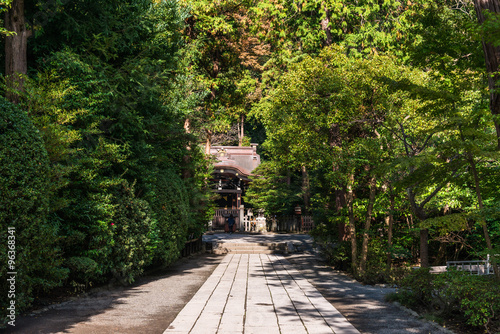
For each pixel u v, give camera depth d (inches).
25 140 263.1
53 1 348.5
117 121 428.1
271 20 702.5
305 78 514.0
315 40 646.5
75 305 310.0
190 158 754.8
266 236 1115.9
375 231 557.9
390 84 346.0
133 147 453.7
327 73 502.9
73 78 365.7
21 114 266.7
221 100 967.6
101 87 383.2
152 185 499.5
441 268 434.0
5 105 256.8
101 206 360.5
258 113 1102.4
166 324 259.3
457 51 356.8
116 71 420.2
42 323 248.2
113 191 406.9
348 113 489.7
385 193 522.0
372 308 323.3
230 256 770.8
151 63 455.8
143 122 467.2
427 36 364.2
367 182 584.7
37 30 344.5
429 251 658.8
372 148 462.3
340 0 613.3
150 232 455.8
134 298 348.5
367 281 456.8
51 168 300.0
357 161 502.3
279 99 548.7
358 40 626.8
